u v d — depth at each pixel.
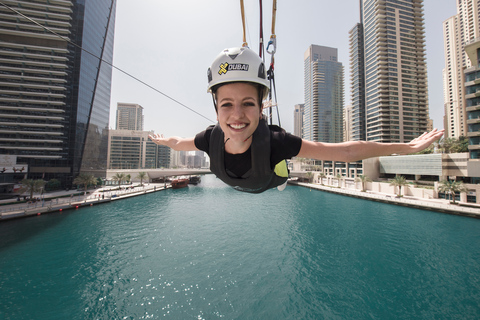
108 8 91.88
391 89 105.62
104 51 90.44
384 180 82.69
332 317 18.86
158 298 20.89
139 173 99.81
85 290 21.81
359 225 42.12
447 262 27.23
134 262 27.19
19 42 73.06
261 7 4.68
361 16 120.56
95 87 84.38
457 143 76.62
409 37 110.94
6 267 25.30
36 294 21.05
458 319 18.58
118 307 19.73
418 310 19.61
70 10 75.25
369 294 21.64
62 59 74.81
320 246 32.44
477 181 56.84
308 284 23.11
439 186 55.38
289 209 56.53
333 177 98.44
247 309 19.66
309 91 162.12
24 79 72.81
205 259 28.09
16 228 37.09
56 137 73.56
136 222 43.09
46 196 60.78
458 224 40.38
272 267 26.34
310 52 168.25
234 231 38.66
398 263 27.30
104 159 92.44
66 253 29.08
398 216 47.44
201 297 21.05
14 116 71.12
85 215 46.59
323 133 149.62
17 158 68.69
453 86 146.12
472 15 135.25
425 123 107.50
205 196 77.25
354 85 121.19
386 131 104.19
